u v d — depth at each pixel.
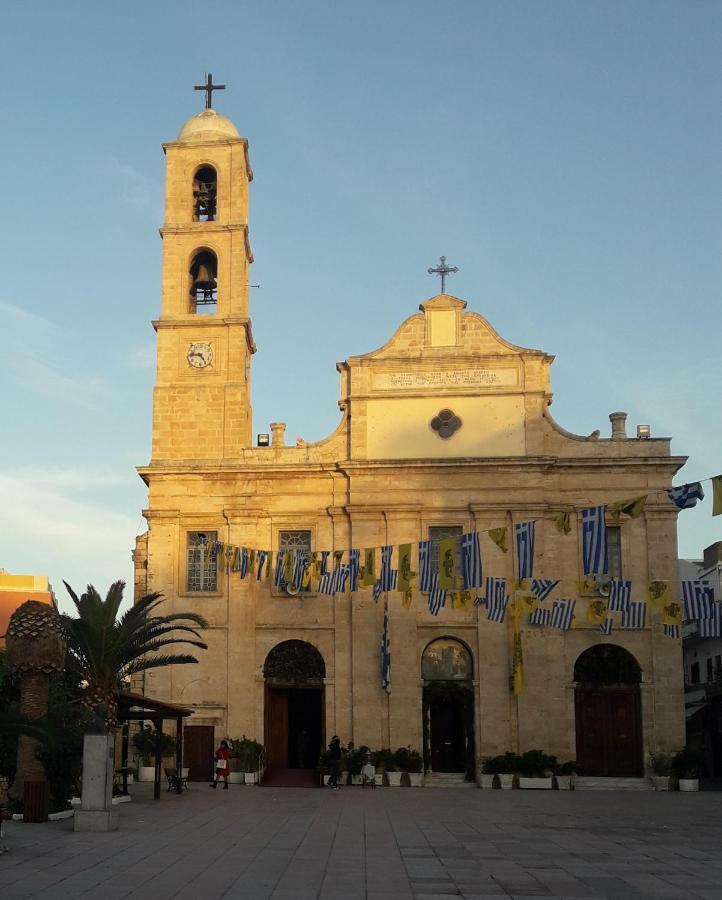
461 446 46.47
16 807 28.70
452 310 47.75
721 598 58.16
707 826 28.23
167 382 48.03
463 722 44.59
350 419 47.09
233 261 48.94
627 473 45.62
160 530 46.78
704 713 58.56
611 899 16.86
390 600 44.97
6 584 65.88
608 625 42.22
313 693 47.75
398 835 25.56
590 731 43.91
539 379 46.72
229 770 43.72
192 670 45.44
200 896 16.64
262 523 46.62
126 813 30.58
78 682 36.75
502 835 25.84
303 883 18.06
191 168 50.03
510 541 45.19
